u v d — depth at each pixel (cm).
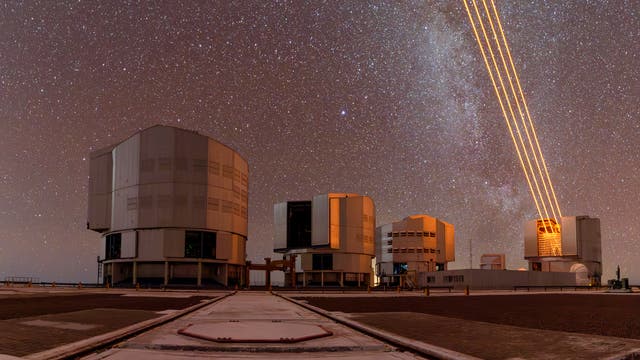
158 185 11169
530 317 3170
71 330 2067
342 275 14300
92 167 12475
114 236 11825
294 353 1514
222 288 10831
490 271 12669
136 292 8062
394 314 3166
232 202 11919
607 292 10506
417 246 16362
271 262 12406
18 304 4172
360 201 14750
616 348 1584
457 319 2805
